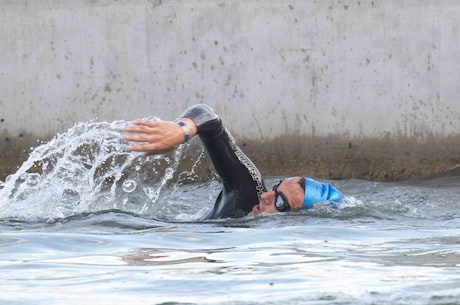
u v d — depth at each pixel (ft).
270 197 67.92
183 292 39.70
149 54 120.78
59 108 121.60
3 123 121.90
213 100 120.47
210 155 68.33
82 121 121.29
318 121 120.06
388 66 119.55
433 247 52.34
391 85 119.65
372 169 119.85
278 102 119.96
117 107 120.98
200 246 52.44
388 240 55.62
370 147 119.65
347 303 37.45
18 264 46.39
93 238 54.54
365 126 119.75
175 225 61.77
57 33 121.49
